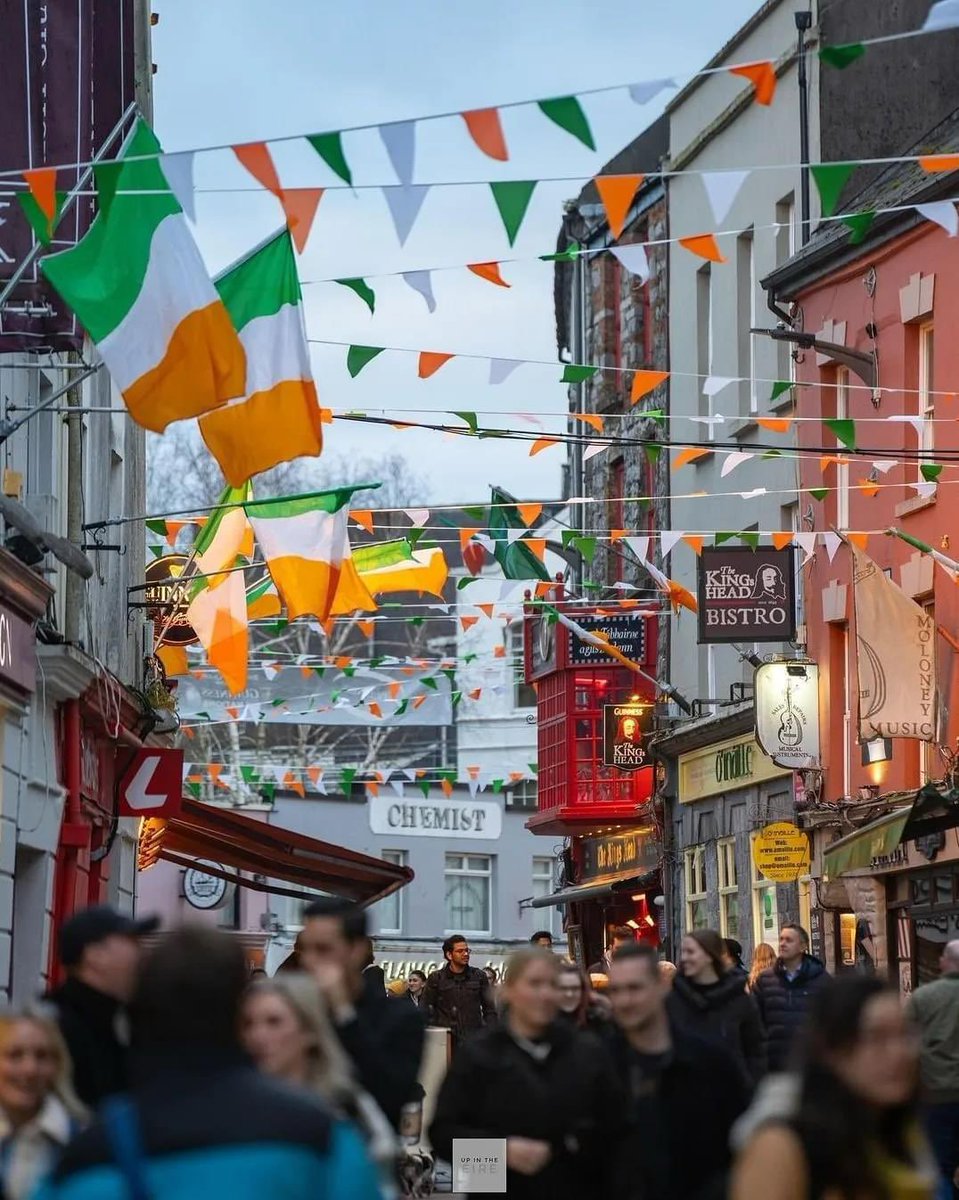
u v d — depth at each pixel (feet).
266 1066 27.20
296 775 202.39
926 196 100.27
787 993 63.41
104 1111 17.99
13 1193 26.22
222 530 90.58
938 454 94.12
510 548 114.21
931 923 100.63
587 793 150.71
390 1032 33.47
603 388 154.92
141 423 52.11
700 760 132.26
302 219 40.29
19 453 76.84
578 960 161.27
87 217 60.95
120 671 101.14
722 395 130.00
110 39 62.80
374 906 217.97
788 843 105.91
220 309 52.39
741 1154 20.89
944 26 36.17
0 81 61.57
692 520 135.74
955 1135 53.78
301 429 58.29
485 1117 33.06
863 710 93.20
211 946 18.44
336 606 85.66
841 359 108.37
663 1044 34.22
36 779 78.48
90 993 30.91
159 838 117.60
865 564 93.30
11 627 71.20
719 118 132.36
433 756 226.99
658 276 142.51
